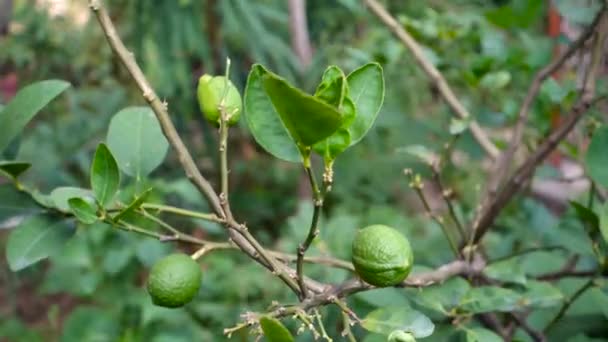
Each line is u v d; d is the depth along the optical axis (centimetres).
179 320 205
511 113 141
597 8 127
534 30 163
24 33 338
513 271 109
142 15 260
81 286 201
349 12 303
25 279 307
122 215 95
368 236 90
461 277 111
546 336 113
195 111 296
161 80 262
